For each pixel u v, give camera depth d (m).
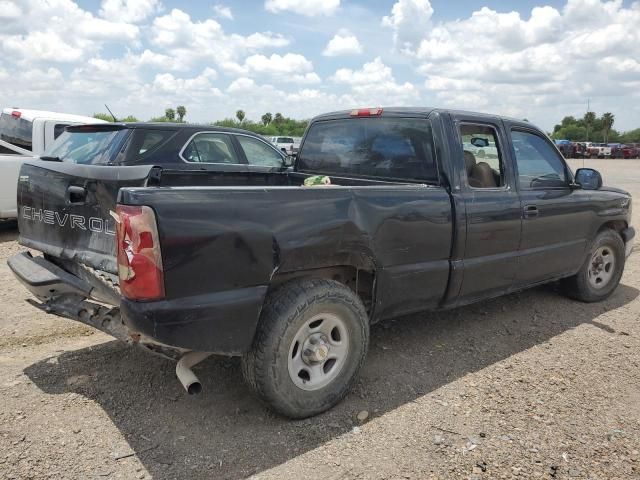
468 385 3.75
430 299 3.97
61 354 4.11
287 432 3.12
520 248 4.57
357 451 2.95
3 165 8.48
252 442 3.01
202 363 3.99
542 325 4.98
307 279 3.27
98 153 5.89
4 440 2.95
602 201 5.41
